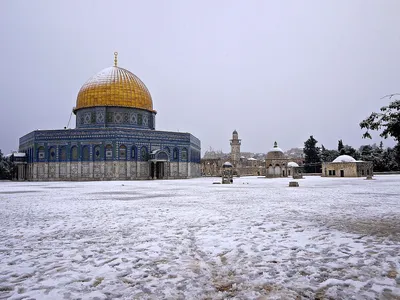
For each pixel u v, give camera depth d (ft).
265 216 31.86
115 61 204.54
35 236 23.95
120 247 20.39
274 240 21.72
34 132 178.91
